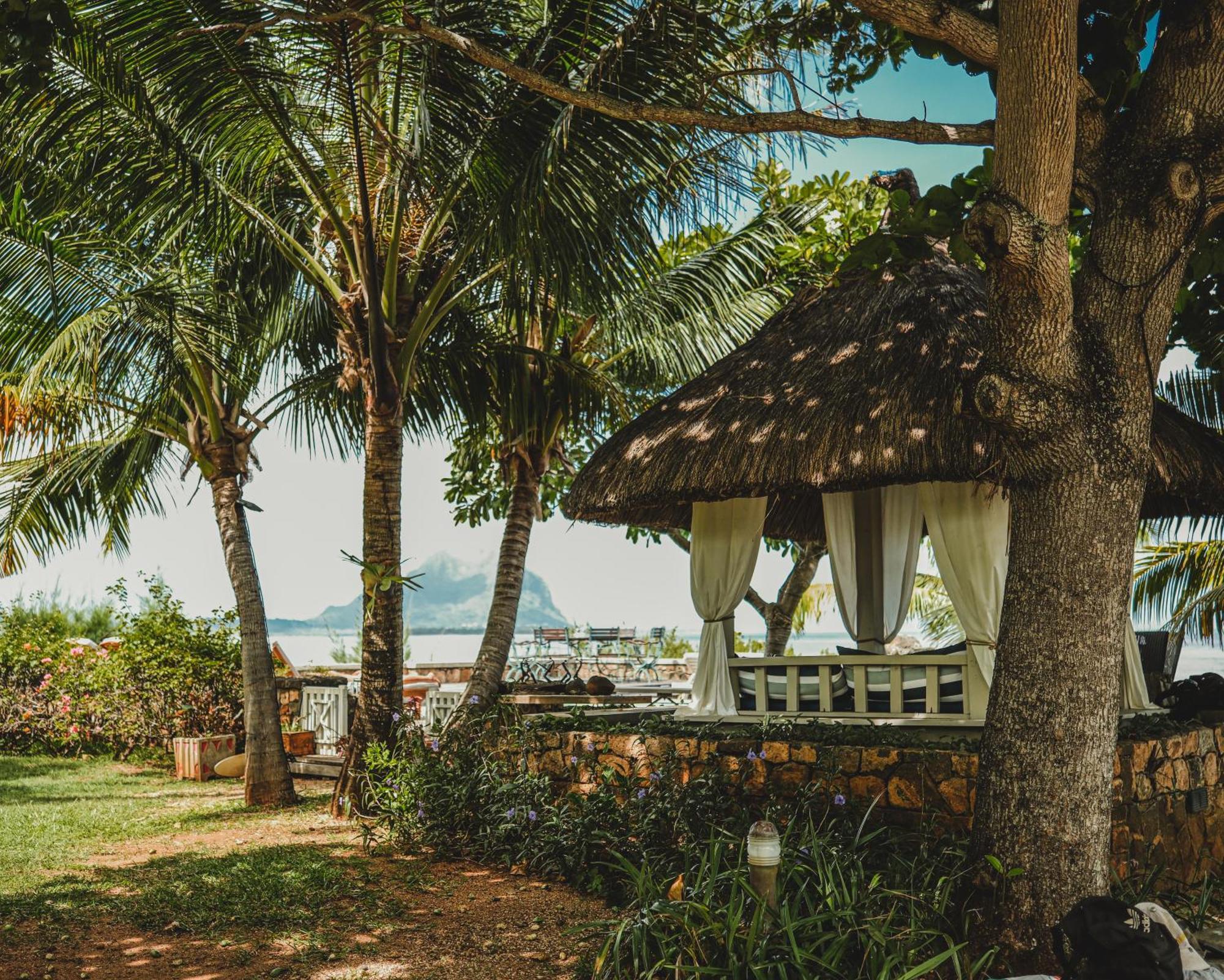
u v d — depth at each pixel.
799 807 6.41
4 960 5.43
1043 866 4.60
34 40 5.36
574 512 8.48
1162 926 4.07
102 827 9.01
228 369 9.88
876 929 4.52
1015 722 4.76
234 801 10.48
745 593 8.60
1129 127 5.01
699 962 4.55
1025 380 4.67
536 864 7.24
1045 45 4.46
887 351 7.66
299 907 6.39
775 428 7.46
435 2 7.41
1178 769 6.96
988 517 7.51
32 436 11.16
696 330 11.66
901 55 6.98
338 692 13.38
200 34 6.89
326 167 8.92
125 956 5.50
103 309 9.28
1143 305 4.80
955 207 5.67
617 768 7.60
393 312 9.31
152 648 13.51
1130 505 4.76
